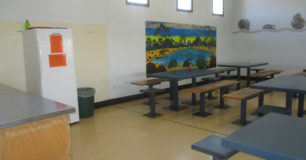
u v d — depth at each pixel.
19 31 3.90
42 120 1.68
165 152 2.97
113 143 3.29
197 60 7.30
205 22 7.46
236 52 8.59
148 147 3.13
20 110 1.73
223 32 8.16
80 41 4.67
